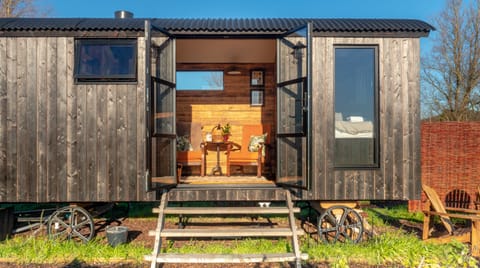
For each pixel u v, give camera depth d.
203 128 7.10
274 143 6.89
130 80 4.27
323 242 4.46
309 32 3.81
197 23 4.57
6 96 4.25
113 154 4.28
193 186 4.56
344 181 4.35
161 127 4.13
